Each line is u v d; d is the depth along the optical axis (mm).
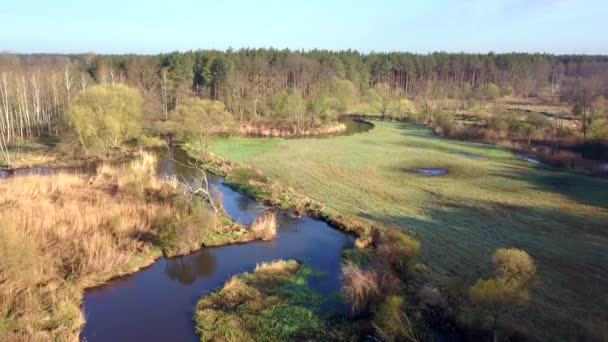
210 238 29500
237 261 27047
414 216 34531
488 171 50625
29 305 19922
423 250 27625
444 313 19953
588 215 35031
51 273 23266
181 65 107000
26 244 22141
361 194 40844
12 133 62969
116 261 25500
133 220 30641
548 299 21750
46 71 87438
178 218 29594
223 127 73812
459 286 21359
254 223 31688
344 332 19203
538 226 32438
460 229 31641
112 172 43531
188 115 61531
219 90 103500
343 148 64125
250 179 44906
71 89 77062
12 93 68812
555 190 42531
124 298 22625
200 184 37281
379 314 18906
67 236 27641
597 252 27734
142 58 122000
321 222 33938
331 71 123688
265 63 119188
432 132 80500
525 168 52250
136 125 58906
